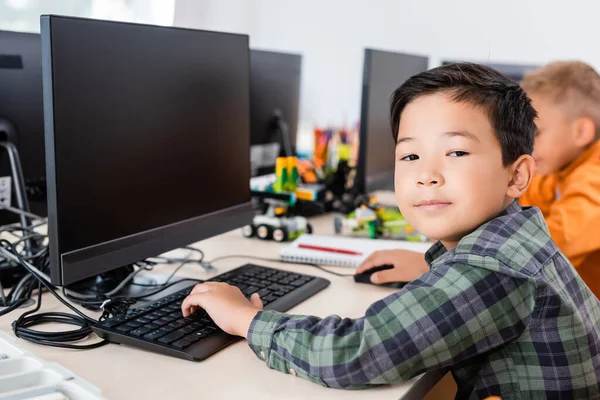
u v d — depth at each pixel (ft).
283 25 10.53
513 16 9.82
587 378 2.88
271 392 2.65
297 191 6.09
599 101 5.46
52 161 2.97
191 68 3.84
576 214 5.03
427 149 2.91
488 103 2.90
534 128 3.22
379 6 10.32
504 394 2.81
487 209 2.89
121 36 3.30
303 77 10.80
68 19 2.98
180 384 2.67
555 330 2.78
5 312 3.35
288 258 4.60
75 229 3.10
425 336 2.63
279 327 2.89
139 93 3.45
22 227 4.18
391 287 4.06
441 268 2.80
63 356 2.90
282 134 6.41
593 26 9.45
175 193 3.78
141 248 3.51
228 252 4.80
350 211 6.17
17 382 2.34
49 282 3.51
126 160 3.39
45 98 2.94
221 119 4.16
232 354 2.99
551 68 5.66
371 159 6.03
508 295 2.68
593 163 5.36
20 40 4.03
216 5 9.06
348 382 2.67
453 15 10.05
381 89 6.03
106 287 3.86
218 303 3.12
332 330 2.77
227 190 4.28
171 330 3.06
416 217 2.98
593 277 5.06
